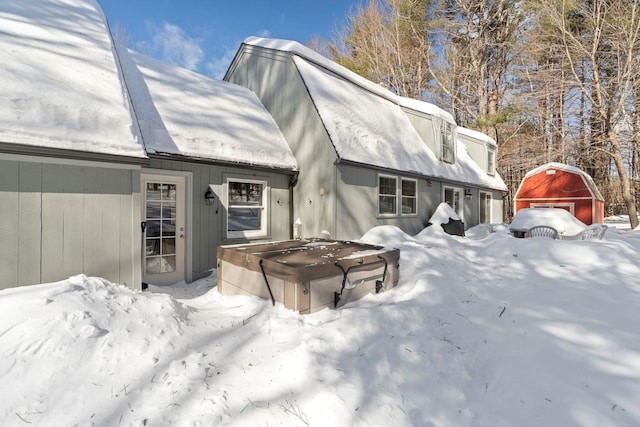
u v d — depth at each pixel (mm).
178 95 7379
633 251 6348
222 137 6938
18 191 3619
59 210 3865
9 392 2115
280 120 8820
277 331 3162
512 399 2309
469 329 3426
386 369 2574
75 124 4082
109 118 4445
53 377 2275
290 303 3621
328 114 8133
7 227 3551
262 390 2291
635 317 3496
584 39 17828
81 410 2062
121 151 4230
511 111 19266
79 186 4004
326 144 7695
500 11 19703
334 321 3365
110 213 4230
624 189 16094
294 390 2277
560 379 2492
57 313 2768
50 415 2004
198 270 6285
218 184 6664
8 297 2967
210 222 6512
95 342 2643
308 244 5418
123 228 4336
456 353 2895
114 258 4258
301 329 3164
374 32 23328
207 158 6191
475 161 16344
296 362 2555
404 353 2842
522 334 3238
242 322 3457
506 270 5578
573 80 18047
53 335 2566
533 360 2764
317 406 2094
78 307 2924
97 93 4738
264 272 3959
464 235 11320
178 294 5070
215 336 3127
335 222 7633
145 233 5566
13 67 4234
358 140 8516
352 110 9422
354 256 4293
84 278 3518
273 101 9070
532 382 2477
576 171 15633
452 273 5379
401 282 5020
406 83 23750
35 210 3717
